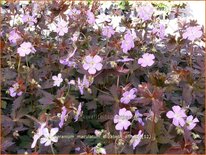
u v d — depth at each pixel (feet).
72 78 1.48
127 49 1.45
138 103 1.23
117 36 1.65
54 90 1.48
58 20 1.96
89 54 1.33
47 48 1.59
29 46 1.44
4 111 1.40
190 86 1.32
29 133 1.26
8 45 1.58
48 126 1.13
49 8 1.85
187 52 1.62
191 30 1.54
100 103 1.34
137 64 1.44
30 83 1.36
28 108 1.35
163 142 1.10
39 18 1.82
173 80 1.30
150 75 1.23
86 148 1.09
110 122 1.22
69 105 1.19
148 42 1.64
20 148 1.23
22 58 1.57
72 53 1.42
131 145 1.10
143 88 1.15
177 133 1.13
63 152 1.16
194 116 1.31
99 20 1.84
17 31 1.63
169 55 1.65
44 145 1.12
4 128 1.19
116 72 1.32
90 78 1.31
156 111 1.11
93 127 1.36
